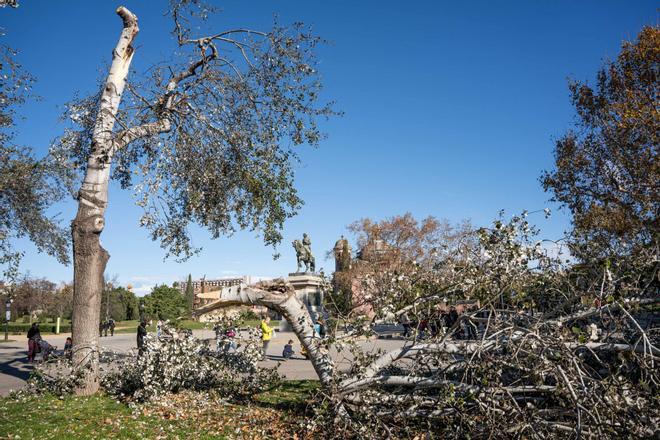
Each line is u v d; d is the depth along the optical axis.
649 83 20.11
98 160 10.38
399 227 41.03
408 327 8.30
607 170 20.45
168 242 13.09
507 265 7.02
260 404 8.80
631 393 5.47
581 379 5.28
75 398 9.27
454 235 34.81
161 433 6.89
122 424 7.33
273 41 12.24
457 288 7.33
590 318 7.40
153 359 9.11
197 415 7.92
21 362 18.14
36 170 14.32
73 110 11.01
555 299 7.60
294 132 12.72
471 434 5.89
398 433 6.63
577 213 20.75
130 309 68.88
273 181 12.79
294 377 12.82
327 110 12.79
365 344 19.89
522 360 6.08
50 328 46.41
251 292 8.37
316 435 6.78
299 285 30.33
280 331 32.28
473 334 7.39
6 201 14.83
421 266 8.17
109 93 10.73
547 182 22.55
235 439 6.69
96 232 10.24
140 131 11.21
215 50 12.43
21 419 7.61
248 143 12.64
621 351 5.82
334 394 6.80
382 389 7.04
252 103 12.65
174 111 12.01
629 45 20.48
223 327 9.46
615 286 6.90
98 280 10.28
